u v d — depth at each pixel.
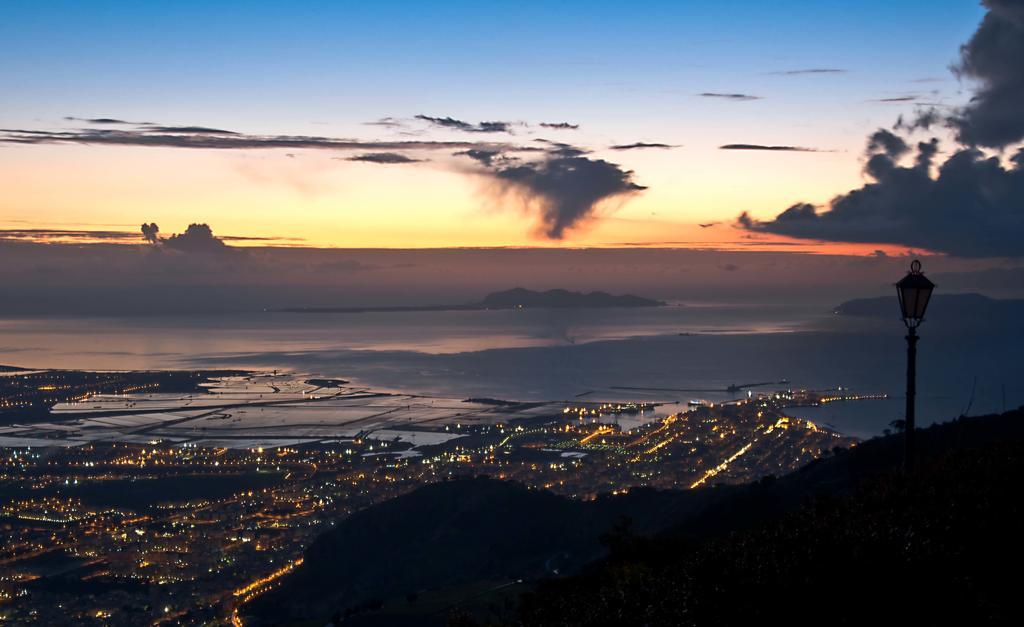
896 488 15.34
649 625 12.91
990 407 133.50
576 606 16.44
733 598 12.23
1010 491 14.16
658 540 22.38
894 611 11.12
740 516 47.69
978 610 10.93
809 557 12.47
